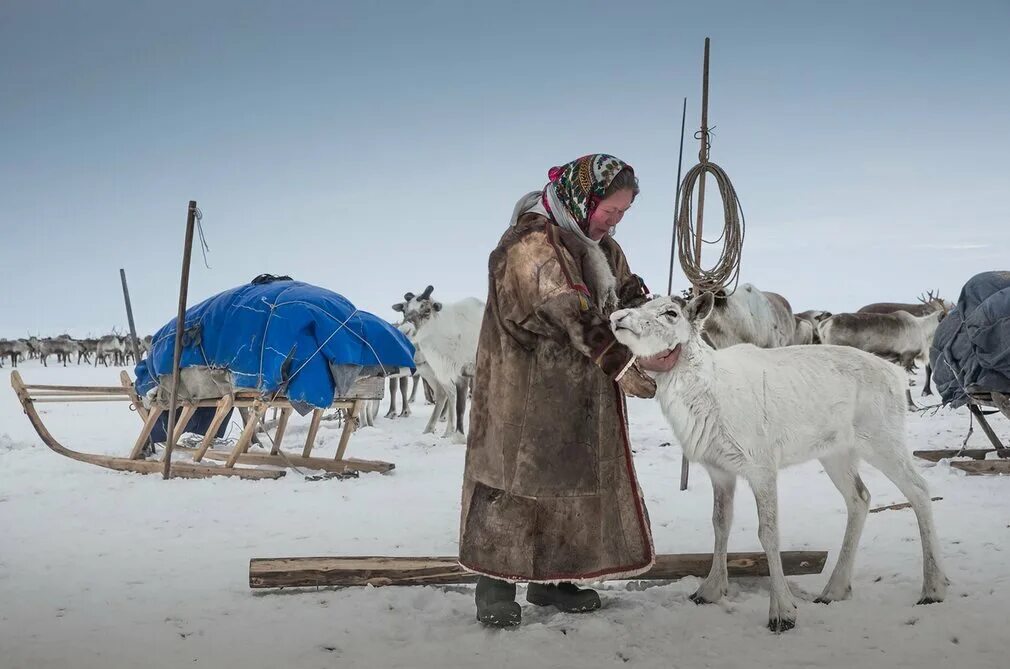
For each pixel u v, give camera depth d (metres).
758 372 4.20
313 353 8.65
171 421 8.53
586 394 3.97
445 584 4.61
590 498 3.97
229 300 9.01
